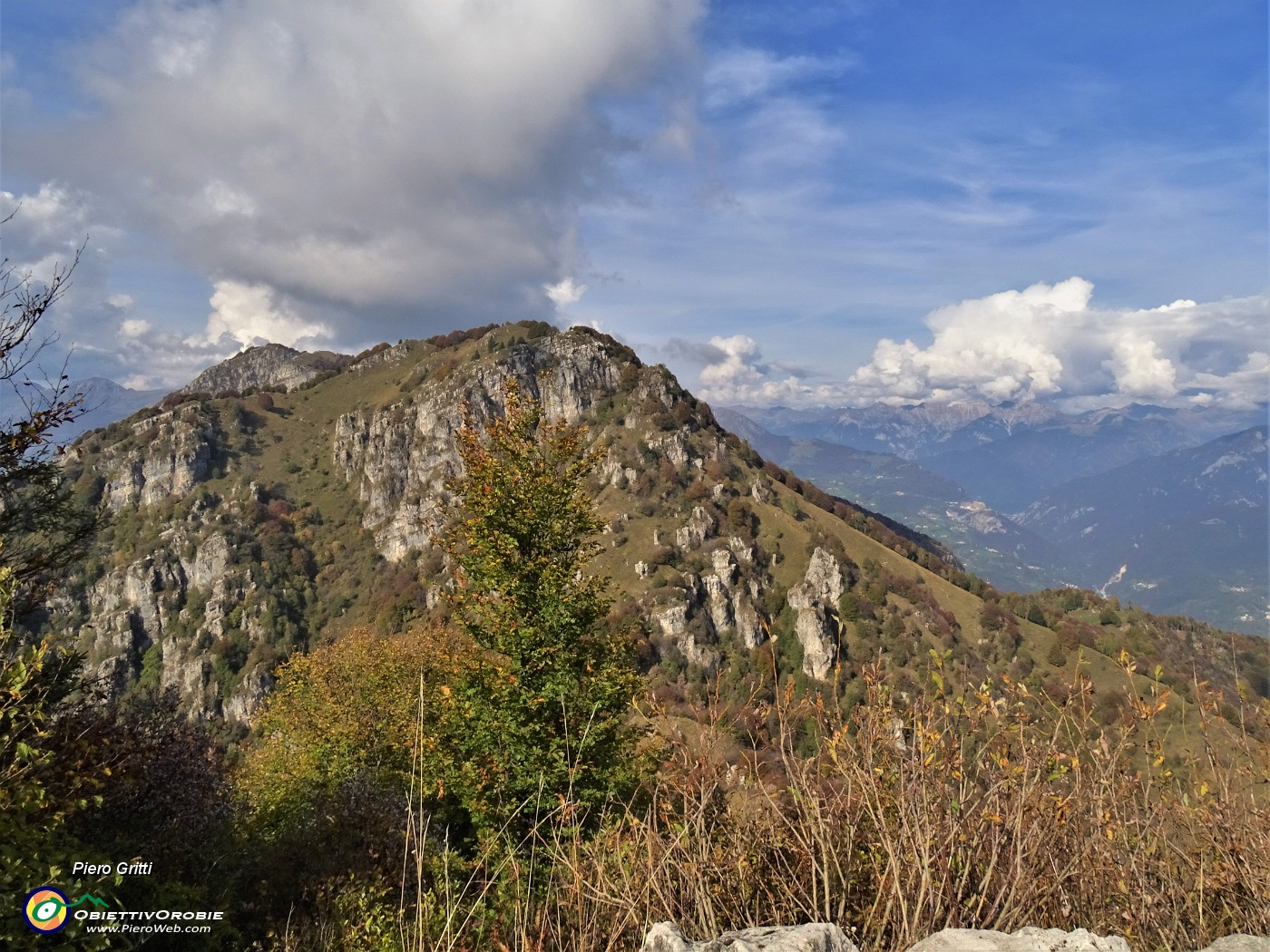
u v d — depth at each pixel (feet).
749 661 350.43
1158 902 11.07
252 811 54.39
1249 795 11.14
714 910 11.27
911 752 11.31
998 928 9.73
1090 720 11.48
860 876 11.50
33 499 35.81
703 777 12.00
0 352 31.35
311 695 90.58
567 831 13.28
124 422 620.08
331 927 29.43
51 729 25.81
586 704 44.19
